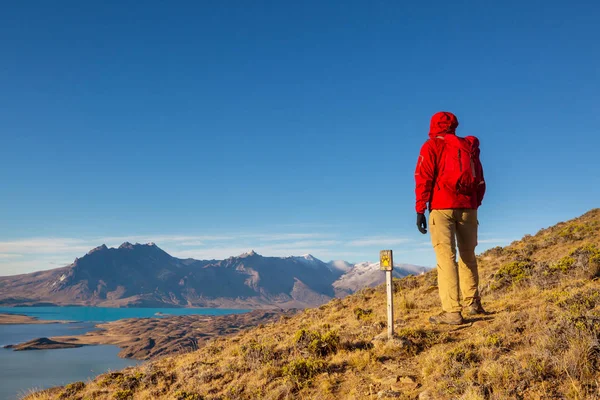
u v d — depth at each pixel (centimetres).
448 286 677
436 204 653
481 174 649
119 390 902
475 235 679
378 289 1571
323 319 1232
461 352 545
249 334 1323
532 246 1778
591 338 470
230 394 686
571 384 420
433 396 475
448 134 642
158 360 1202
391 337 675
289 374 665
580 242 1606
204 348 1225
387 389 532
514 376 456
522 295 801
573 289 690
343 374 625
